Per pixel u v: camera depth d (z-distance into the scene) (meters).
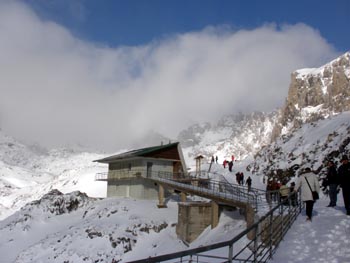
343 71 195.25
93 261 38.59
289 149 60.72
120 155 64.06
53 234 47.66
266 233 18.59
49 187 120.06
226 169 71.31
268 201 30.41
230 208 37.50
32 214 55.22
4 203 122.88
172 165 59.88
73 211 58.06
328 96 197.75
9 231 52.00
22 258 42.16
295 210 20.12
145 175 56.81
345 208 19.73
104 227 43.78
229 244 9.72
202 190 38.69
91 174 116.81
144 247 40.41
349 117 56.25
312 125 64.88
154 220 45.47
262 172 61.81
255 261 12.39
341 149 45.28
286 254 14.05
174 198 56.56
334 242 14.53
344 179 18.03
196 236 35.06
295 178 50.59
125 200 55.38
